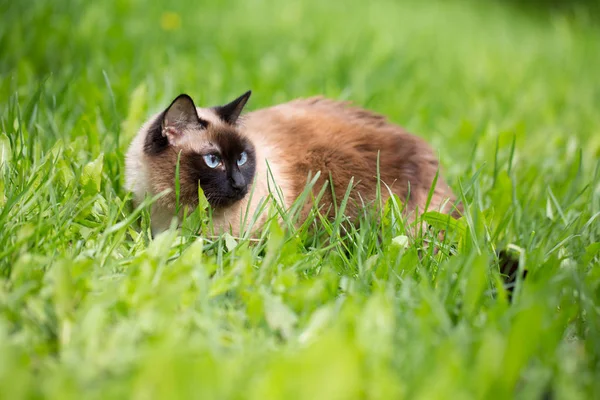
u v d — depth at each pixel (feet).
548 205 11.61
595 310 7.58
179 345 6.25
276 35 25.35
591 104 22.84
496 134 15.53
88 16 20.92
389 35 28.32
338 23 29.58
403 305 7.68
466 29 35.76
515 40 34.71
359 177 11.04
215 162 10.59
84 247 8.63
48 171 9.71
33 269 7.65
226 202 10.48
